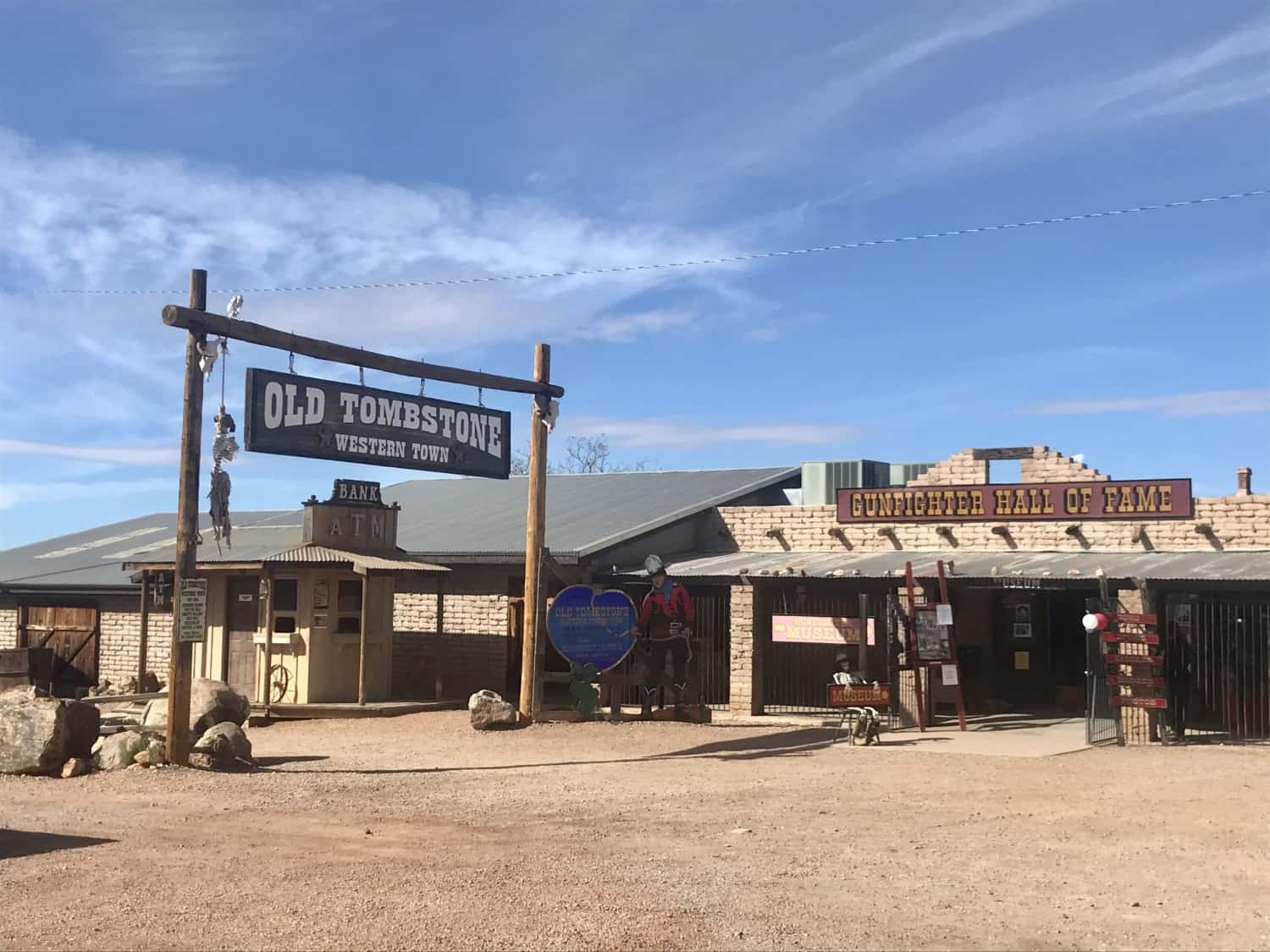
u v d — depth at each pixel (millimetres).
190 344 13148
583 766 13891
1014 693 21375
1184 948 6414
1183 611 18062
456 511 27500
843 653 20859
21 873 8055
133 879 7883
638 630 18688
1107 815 10234
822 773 12984
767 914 7000
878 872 8117
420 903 7207
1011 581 17219
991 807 10688
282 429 14148
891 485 25609
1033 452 20703
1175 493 19109
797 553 22484
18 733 12523
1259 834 9359
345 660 19984
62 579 26141
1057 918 6973
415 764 14164
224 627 20234
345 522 20578
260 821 10109
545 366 17844
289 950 6309
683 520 23469
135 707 20812
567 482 29750
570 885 7664
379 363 15328
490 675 22703
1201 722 17812
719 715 19453
